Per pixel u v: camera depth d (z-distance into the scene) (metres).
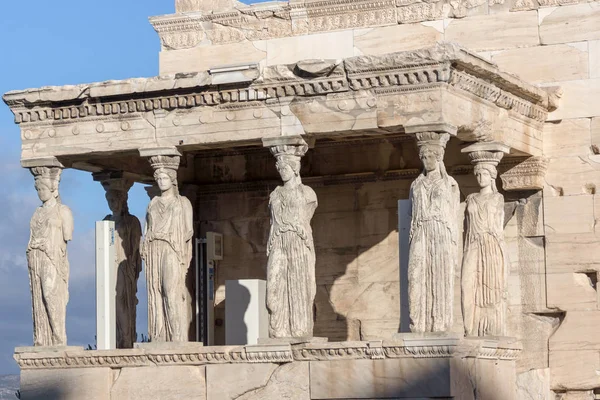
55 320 23.81
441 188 21.62
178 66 27.20
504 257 23.02
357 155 26.12
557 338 24.48
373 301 25.89
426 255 21.56
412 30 25.58
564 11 24.75
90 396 23.23
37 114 24.09
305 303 22.30
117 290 25.66
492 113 23.06
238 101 22.86
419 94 21.66
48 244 23.89
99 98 23.62
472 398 21.66
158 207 23.30
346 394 21.69
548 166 24.78
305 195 22.55
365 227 26.06
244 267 27.03
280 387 22.14
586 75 24.58
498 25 25.09
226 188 27.22
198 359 22.64
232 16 26.83
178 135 23.28
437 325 21.44
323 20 26.20
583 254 24.39
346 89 22.12
